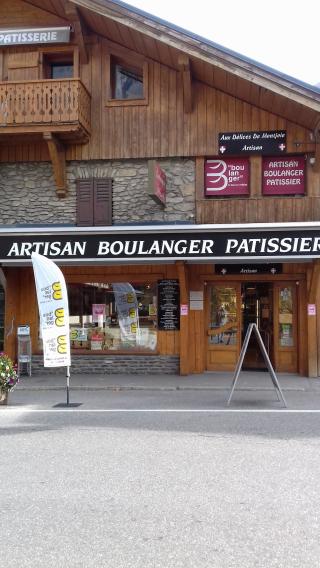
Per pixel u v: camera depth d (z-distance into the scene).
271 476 5.85
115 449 7.00
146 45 14.27
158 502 5.12
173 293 14.80
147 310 15.04
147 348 15.00
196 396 11.55
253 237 13.12
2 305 15.66
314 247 12.98
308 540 4.29
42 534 4.44
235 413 9.41
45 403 10.78
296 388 12.34
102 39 15.10
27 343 14.85
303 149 14.19
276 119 14.34
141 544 4.23
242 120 14.45
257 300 14.99
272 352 14.84
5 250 13.77
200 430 8.05
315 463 6.31
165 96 14.77
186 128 14.64
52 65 15.70
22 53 15.28
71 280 15.20
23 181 15.14
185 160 14.70
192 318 14.78
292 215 14.17
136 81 15.29
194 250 13.26
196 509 4.93
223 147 14.45
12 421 8.94
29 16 15.32
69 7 14.30
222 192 14.62
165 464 6.32
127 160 14.86
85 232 13.53
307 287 14.30
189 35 13.40
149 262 14.07
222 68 13.23
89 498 5.25
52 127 14.04
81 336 15.27
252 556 4.02
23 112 14.13
